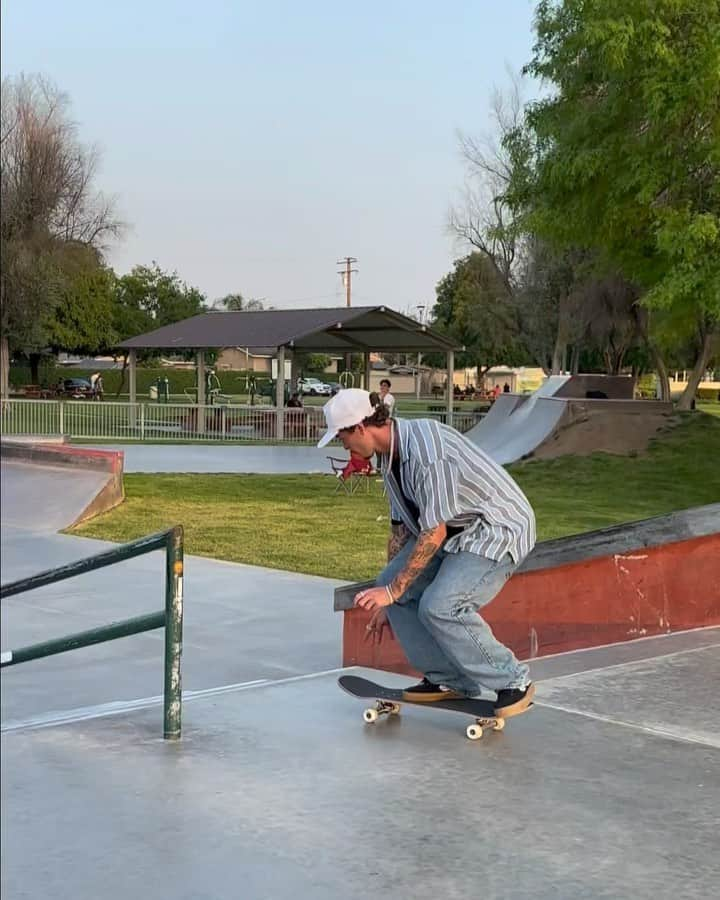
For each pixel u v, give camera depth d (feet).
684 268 48.78
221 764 13.28
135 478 59.41
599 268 66.33
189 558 33.01
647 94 47.75
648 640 20.85
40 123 144.05
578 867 10.48
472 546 13.42
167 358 305.73
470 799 12.18
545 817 11.69
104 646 21.86
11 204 142.51
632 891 10.00
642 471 64.85
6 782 12.59
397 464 13.34
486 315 150.41
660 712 15.66
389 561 14.62
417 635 14.47
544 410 79.36
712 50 45.73
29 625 23.71
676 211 49.60
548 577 19.80
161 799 12.10
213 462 73.26
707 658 19.12
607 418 74.18
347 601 18.75
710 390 282.97
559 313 132.57
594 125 52.60
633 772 13.12
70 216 150.00
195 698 16.44
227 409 101.86
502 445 78.84
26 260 145.38
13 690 18.60
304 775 12.90
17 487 45.34
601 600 20.66
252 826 11.38
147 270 272.51
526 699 14.06
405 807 11.93
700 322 74.18
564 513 47.88
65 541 36.01
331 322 107.76
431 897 9.84
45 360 241.14
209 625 23.95
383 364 331.16
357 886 10.04
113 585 28.30
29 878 10.12
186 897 9.78
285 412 102.89
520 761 13.47
